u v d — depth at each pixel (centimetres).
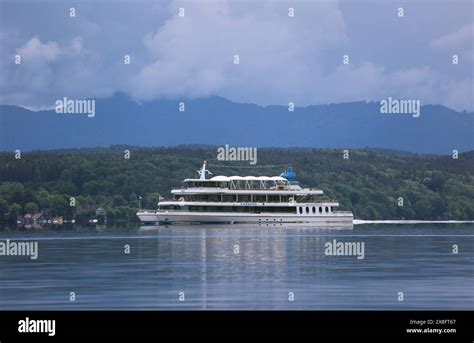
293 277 18812
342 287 17225
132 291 16762
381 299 15850
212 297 16075
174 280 18350
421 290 16838
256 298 15962
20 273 19675
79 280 18375
